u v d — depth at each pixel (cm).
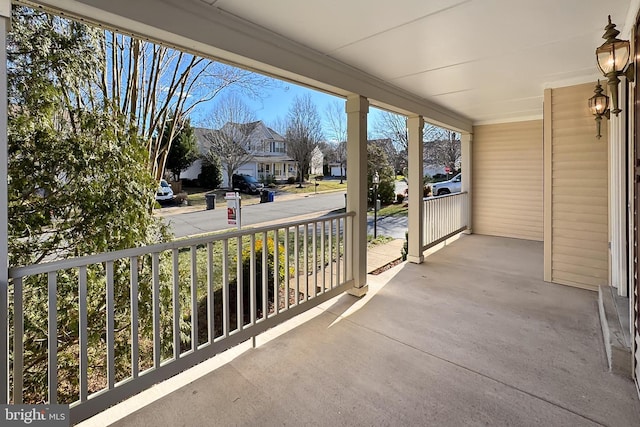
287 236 291
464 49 290
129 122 316
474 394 202
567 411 186
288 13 225
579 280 383
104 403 178
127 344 301
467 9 223
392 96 405
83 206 262
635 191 206
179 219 1009
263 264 269
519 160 629
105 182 275
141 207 299
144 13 187
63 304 260
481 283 402
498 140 651
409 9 222
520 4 217
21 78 243
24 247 243
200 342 359
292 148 2016
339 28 249
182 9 203
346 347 259
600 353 245
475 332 280
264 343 267
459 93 438
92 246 267
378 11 224
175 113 516
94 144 271
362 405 194
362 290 365
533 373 222
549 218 400
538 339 267
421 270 456
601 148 362
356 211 361
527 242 611
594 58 312
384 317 311
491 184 667
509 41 273
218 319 395
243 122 1678
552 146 394
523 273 439
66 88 270
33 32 249
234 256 529
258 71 269
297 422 182
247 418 185
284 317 283
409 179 495
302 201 1506
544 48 288
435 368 229
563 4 217
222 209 1241
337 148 2050
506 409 189
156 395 204
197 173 1767
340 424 180
